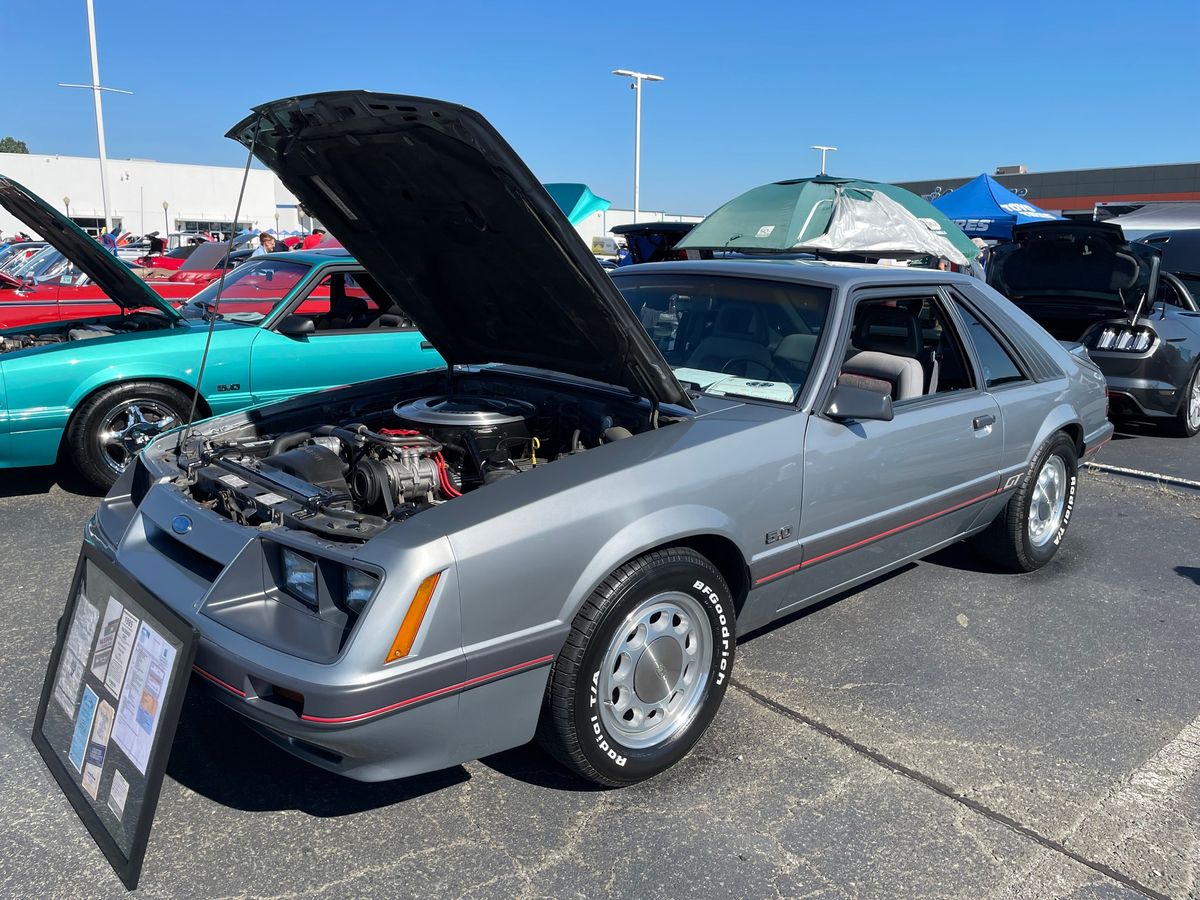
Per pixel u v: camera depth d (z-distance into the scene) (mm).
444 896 2555
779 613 3611
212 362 6137
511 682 2656
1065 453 4969
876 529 3760
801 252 8523
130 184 49812
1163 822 2945
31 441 5707
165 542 3053
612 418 3422
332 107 2705
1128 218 14109
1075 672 3934
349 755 2469
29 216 5945
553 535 2676
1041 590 4809
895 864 2725
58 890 2543
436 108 2502
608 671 2877
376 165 3037
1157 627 4391
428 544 2484
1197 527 5891
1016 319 4699
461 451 3264
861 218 9180
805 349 3660
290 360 6434
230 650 2494
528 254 3055
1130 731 3480
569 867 2676
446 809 2932
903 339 4359
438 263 3547
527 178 2664
